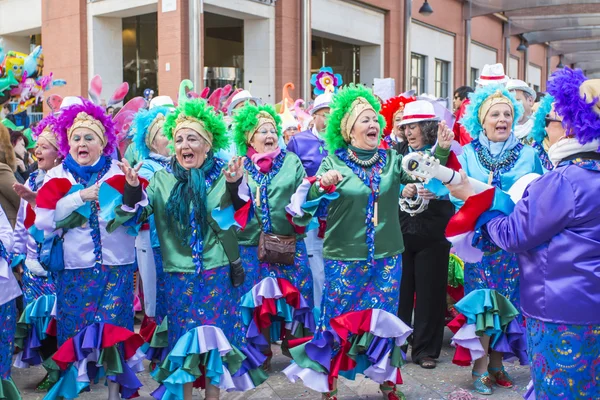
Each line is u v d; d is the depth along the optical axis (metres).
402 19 20.58
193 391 4.52
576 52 34.84
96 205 4.02
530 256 2.77
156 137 5.07
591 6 24.22
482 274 4.39
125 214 3.75
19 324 4.63
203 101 4.00
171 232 3.89
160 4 13.67
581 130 2.61
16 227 3.97
